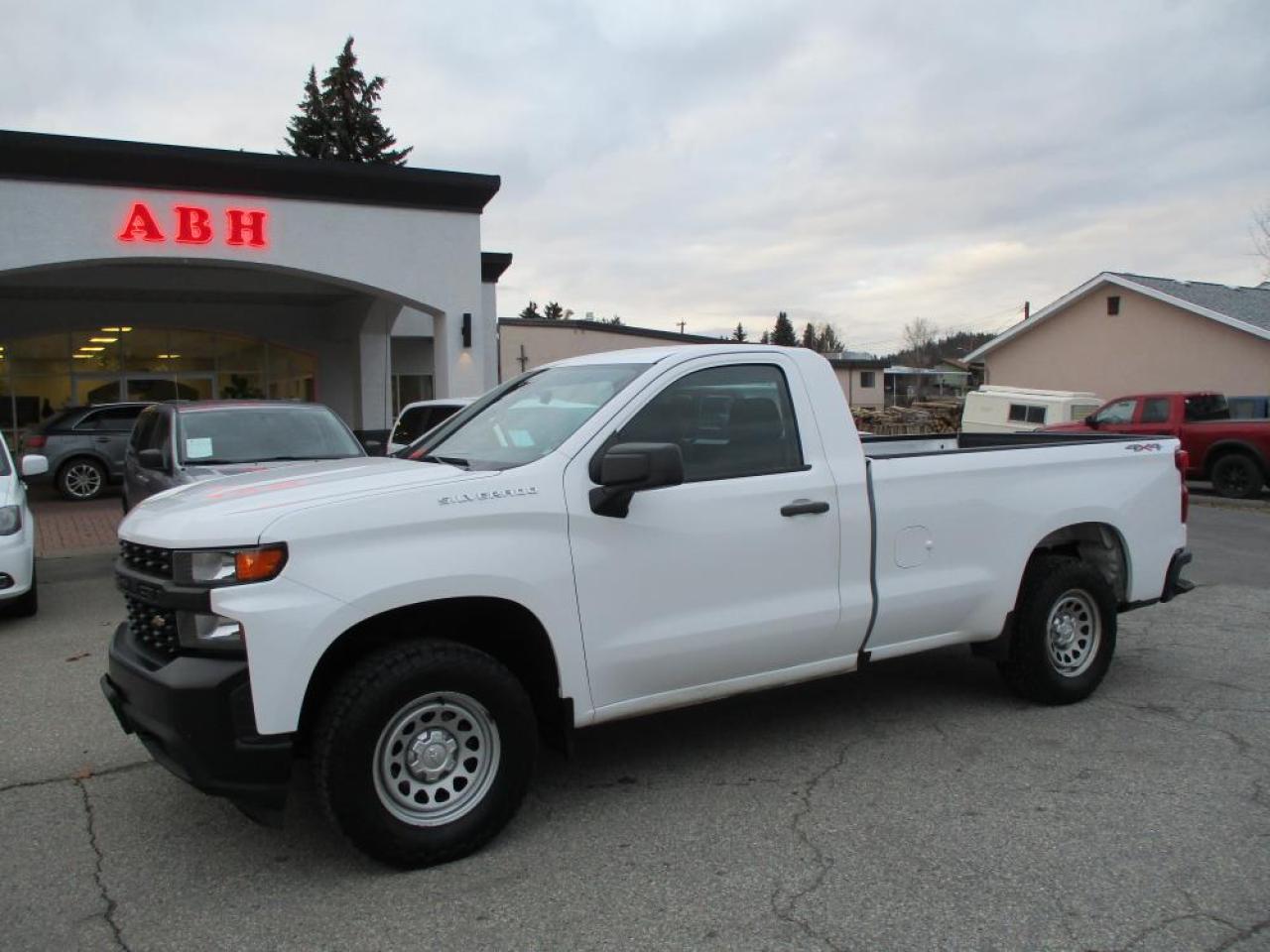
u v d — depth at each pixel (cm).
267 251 1466
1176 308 2525
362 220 1526
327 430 898
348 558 336
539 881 343
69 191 1331
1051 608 509
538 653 380
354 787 335
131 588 360
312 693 355
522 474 374
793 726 500
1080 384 2800
